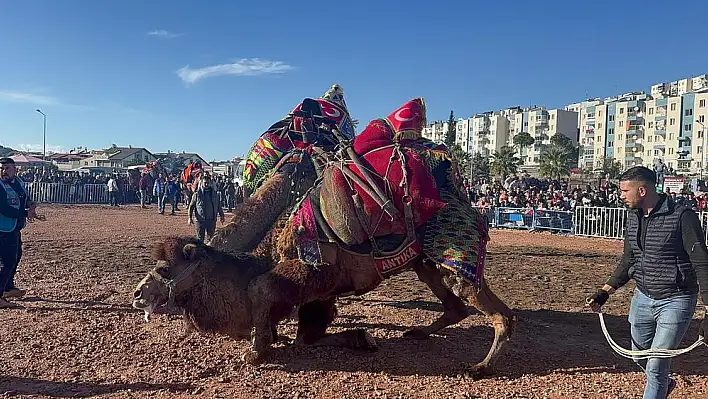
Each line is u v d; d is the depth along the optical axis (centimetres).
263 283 581
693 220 429
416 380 571
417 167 595
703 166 9394
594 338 740
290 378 569
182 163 9644
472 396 533
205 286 578
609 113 11312
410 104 649
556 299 971
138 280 1032
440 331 739
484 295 590
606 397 534
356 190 583
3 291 807
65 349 630
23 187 836
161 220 2519
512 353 660
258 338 587
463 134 14775
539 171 9325
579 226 2200
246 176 753
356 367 603
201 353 627
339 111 822
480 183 3797
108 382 545
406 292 980
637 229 457
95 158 10119
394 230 585
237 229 626
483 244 598
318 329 658
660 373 442
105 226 2141
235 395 525
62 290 924
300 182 654
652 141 10544
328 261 580
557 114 12688
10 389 525
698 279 418
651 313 452
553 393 543
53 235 1764
